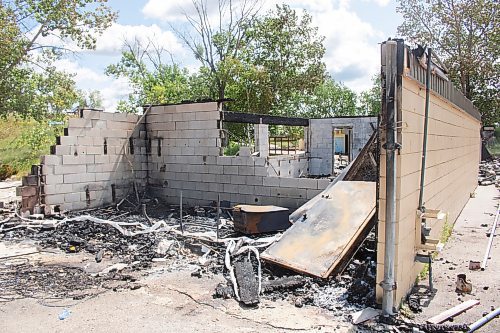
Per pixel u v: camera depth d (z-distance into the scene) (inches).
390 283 154.1
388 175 153.4
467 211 380.8
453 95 285.4
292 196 353.4
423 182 184.2
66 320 161.3
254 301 170.6
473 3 970.1
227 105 987.3
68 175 375.2
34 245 275.0
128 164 426.0
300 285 187.2
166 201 430.3
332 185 271.7
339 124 708.7
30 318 163.8
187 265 228.7
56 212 367.2
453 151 310.3
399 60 151.4
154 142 436.5
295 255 206.1
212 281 202.2
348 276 191.2
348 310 162.6
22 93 708.0
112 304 176.2
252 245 247.9
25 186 349.1
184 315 163.8
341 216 220.4
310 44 1096.2
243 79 982.4
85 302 178.9
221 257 233.8
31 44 678.5
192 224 331.6
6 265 232.8
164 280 205.2
